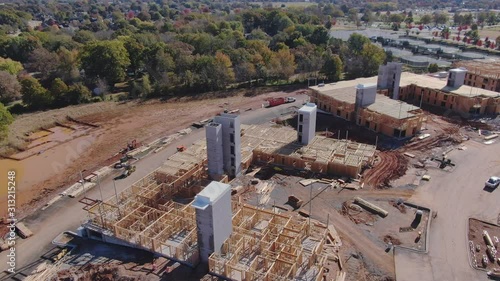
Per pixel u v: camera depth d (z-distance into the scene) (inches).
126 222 1983.3
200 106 4082.2
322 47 5669.3
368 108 3351.4
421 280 1690.5
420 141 3090.6
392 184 2455.7
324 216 2137.1
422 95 4023.1
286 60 4896.7
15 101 4367.6
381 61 5054.1
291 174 2600.9
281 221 1984.5
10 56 5841.5
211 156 2456.9
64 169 2795.3
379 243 1915.6
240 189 2412.6
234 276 1679.4
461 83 3964.1
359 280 1688.0
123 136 3353.8
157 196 2253.9
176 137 3270.2
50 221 2169.0
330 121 3572.8
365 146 2810.0
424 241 1926.7
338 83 4190.5
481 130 3284.9
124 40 5511.8
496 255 1820.9
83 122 3722.9
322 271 1670.8
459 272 1731.1
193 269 1743.4
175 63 4906.5
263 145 2842.0
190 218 1978.3
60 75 4911.4
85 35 6717.5
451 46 7175.2
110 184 2546.8
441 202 2256.4
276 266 1664.6
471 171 2608.3
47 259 1871.3
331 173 2593.5
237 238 1849.2
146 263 1793.8
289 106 3966.5
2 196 2442.2
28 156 3024.1
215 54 5142.7
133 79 5241.1
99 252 1892.2
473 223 2062.0
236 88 4648.1
